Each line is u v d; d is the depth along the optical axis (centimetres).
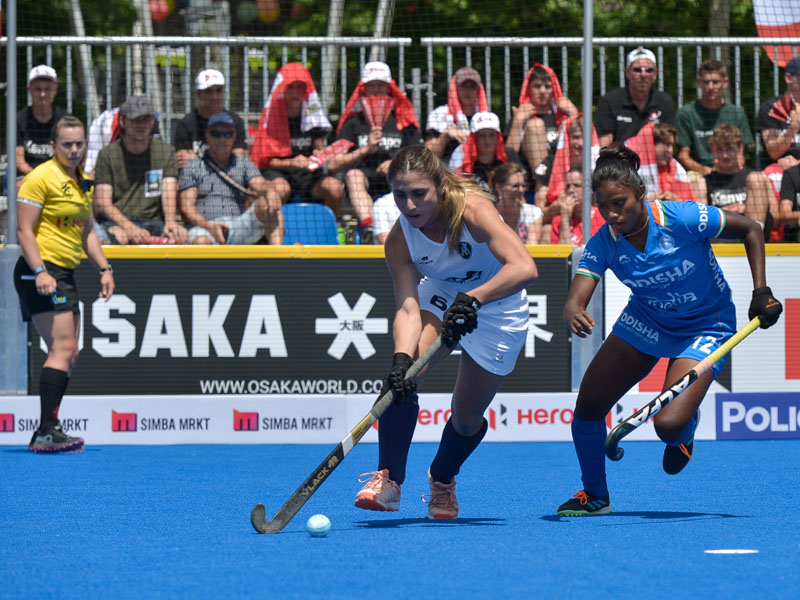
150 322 2708
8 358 2697
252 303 2717
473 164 2850
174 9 3188
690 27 3080
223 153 2797
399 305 1438
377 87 2862
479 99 2912
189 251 2708
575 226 2803
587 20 2653
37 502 1767
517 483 1988
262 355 2725
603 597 1034
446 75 2919
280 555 1273
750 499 1767
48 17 2984
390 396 1370
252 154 2866
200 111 2836
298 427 2692
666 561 1219
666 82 2953
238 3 3056
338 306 2725
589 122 2662
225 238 2791
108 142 2870
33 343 2709
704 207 1497
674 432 1482
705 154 2895
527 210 2806
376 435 2723
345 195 2859
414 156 1345
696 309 1530
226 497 1823
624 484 1959
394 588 1081
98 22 3084
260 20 3067
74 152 2447
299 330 2723
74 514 1638
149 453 2502
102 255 2530
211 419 2688
